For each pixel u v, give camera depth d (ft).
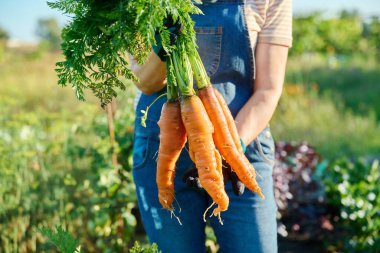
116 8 4.46
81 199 11.85
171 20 4.63
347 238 12.50
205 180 4.75
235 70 5.60
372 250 11.58
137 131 6.04
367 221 11.76
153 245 5.02
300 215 13.58
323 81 35.88
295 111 24.91
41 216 11.34
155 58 5.21
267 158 5.83
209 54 5.57
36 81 30.35
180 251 5.85
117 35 4.42
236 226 5.73
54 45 77.92
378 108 29.17
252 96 5.65
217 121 4.87
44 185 11.87
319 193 13.78
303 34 45.96
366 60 45.32
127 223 10.25
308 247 13.20
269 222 5.81
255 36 5.65
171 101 4.92
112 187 10.34
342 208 12.27
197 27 5.56
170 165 5.02
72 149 10.91
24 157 11.48
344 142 22.41
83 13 4.60
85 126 11.66
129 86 10.94
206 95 4.87
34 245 10.84
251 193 5.69
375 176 12.96
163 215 5.82
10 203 11.01
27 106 22.04
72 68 4.64
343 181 12.76
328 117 24.79
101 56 4.57
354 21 54.29
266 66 5.62
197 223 5.85
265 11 5.62
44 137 13.28
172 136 4.91
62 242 5.01
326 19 52.21
